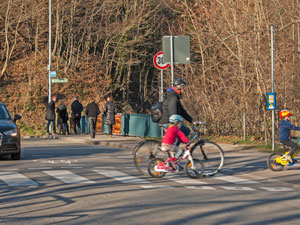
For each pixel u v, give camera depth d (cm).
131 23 10988
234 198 2241
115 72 11944
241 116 5509
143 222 1730
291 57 5856
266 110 5297
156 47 11581
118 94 12050
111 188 2456
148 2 11056
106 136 6650
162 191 2388
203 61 6812
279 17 6103
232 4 6247
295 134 3853
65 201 2105
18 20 10281
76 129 8162
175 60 4116
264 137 5378
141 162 2923
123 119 6706
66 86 10869
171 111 2920
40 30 11088
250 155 4156
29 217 1800
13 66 10781
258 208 2016
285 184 2758
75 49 11175
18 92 10194
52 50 11481
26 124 9269
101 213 1869
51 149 4900
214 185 2656
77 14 11225
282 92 5350
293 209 2016
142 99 12219
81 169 3219
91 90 11169
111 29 11062
